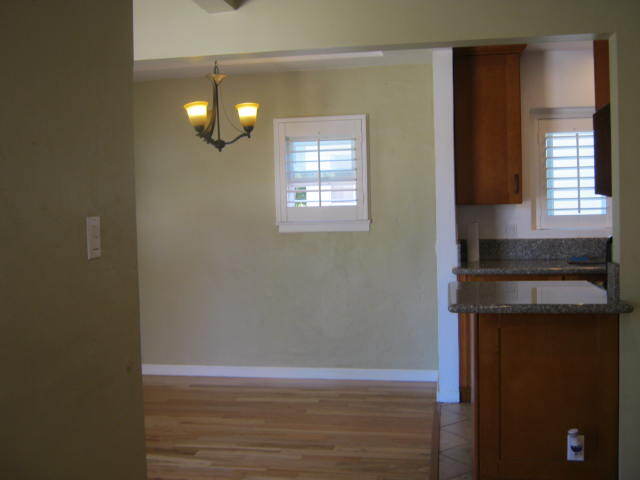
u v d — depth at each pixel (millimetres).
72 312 1639
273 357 5312
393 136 5086
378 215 5125
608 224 5082
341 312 5203
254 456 3605
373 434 3922
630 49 3006
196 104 4270
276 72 5195
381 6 3164
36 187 1492
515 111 4719
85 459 1692
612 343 2896
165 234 5414
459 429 3965
